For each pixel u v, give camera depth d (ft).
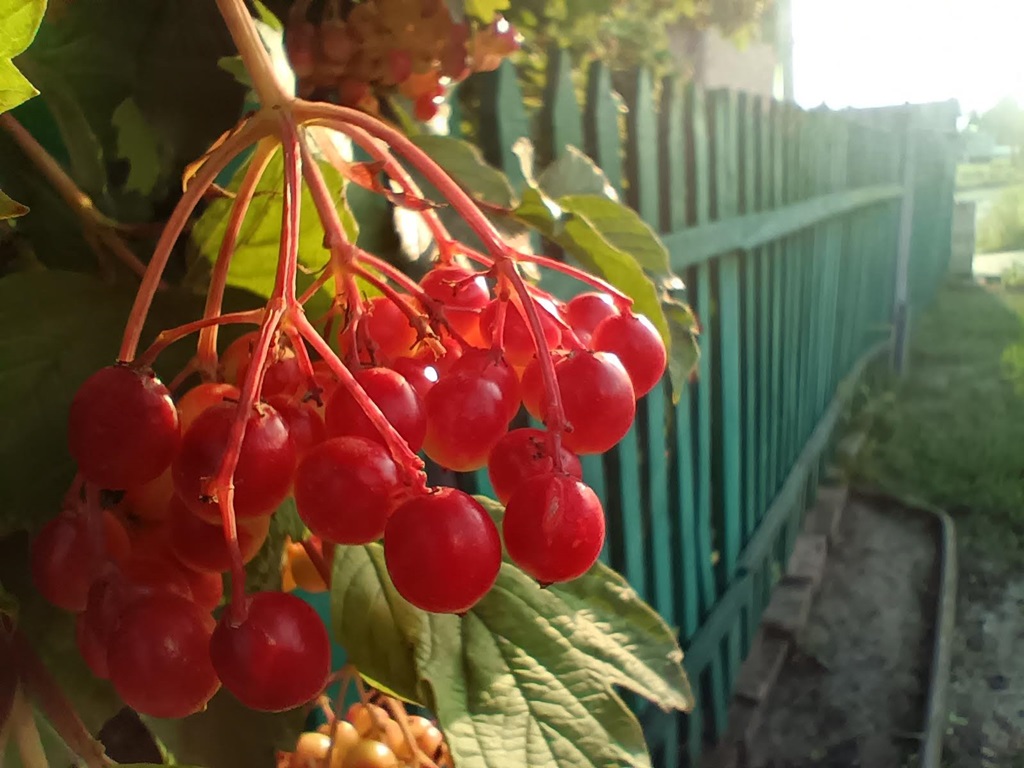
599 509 0.23
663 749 1.39
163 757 0.35
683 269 1.35
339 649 0.65
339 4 0.47
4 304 0.29
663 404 1.32
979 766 1.64
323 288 0.33
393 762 0.43
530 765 0.32
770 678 1.83
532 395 0.26
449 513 0.22
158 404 0.22
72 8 0.37
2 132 0.35
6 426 0.27
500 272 0.24
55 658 0.29
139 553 0.25
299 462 0.24
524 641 0.35
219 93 0.39
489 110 0.81
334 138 0.36
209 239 0.33
